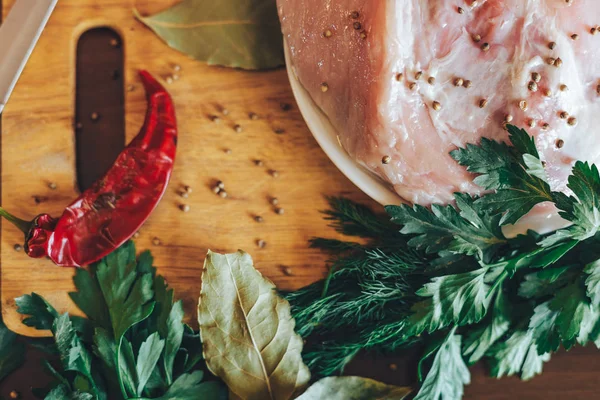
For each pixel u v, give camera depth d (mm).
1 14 427
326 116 397
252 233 418
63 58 425
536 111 370
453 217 378
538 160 364
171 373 395
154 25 418
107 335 396
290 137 420
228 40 417
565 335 375
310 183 418
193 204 419
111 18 423
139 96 423
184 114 421
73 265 407
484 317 399
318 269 416
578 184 363
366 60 370
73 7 424
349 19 373
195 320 416
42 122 423
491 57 370
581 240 382
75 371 410
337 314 405
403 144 375
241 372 397
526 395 416
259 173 419
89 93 434
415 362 419
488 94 371
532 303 398
